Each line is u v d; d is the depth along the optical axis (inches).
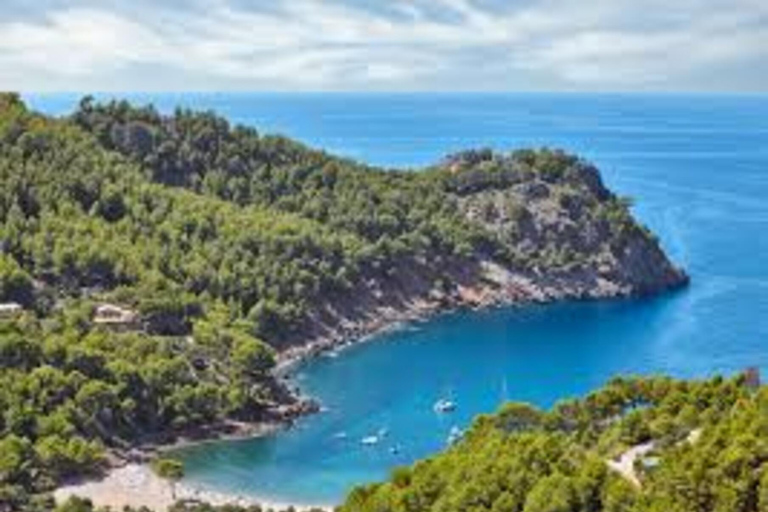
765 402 5305.1
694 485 4709.6
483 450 5561.0
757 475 4680.1
